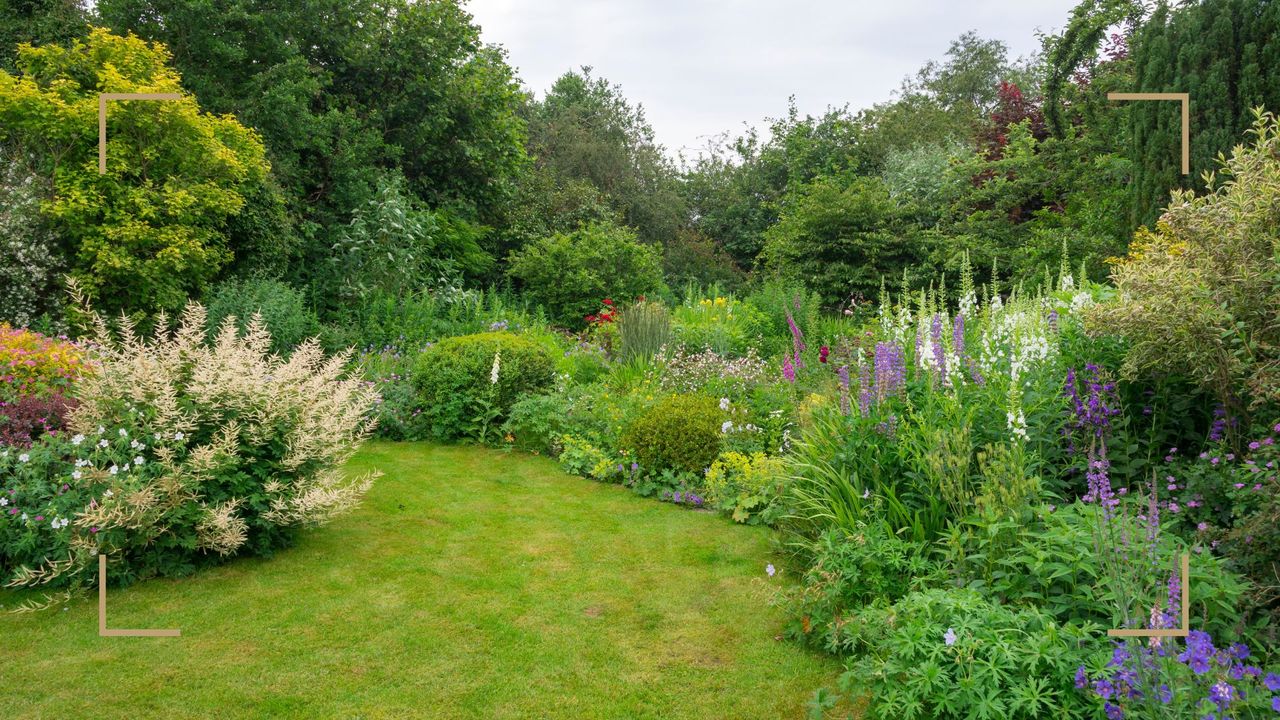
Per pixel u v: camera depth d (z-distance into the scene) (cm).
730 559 453
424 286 1398
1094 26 1212
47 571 390
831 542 373
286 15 1389
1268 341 353
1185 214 374
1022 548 321
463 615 374
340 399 459
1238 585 277
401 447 741
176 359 425
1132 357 389
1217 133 802
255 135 1174
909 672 273
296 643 341
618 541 485
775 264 1762
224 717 281
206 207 997
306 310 1173
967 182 1581
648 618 373
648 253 1795
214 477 406
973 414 404
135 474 395
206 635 347
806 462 462
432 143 1692
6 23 1186
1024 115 1631
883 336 611
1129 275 391
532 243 1862
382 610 379
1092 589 291
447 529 507
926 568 351
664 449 607
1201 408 416
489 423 779
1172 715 226
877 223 1516
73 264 955
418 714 286
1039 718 254
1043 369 427
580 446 686
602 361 1001
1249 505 330
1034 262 1102
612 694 303
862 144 2388
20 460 397
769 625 366
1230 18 816
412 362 947
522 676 316
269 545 454
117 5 1235
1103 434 404
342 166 1448
